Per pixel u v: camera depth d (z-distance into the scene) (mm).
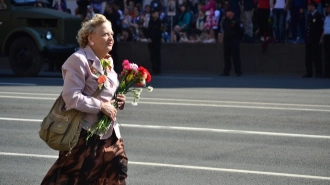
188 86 36250
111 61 11547
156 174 16094
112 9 48000
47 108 26906
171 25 49594
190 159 17781
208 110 26391
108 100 11328
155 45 46000
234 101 29250
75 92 10938
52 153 18547
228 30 44188
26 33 41188
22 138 20625
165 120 23953
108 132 11414
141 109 26625
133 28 52094
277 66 45594
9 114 25312
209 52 47875
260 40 46938
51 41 41031
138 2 54094
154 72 46094
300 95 31719
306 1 45438
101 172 11422
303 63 44875
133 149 18984
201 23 49312
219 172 16328
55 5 52625
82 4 52906
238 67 44469
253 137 20812
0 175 16000
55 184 11312
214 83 38250
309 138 20672
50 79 39875
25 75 41281
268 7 45281
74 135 11000
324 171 16484
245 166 16969
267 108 26984
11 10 42000
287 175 16031
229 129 22172
